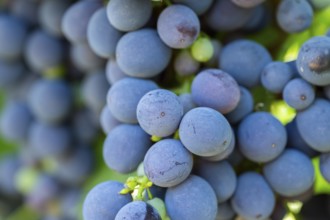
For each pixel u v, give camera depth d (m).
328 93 0.25
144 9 0.25
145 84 0.25
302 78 0.25
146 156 0.24
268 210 0.26
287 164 0.25
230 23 0.27
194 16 0.25
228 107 0.25
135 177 0.24
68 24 0.28
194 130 0.23
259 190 0.26
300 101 0.25
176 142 0.24
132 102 0.25
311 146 0.25
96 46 0.26
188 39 0.25
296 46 0.28
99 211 0.24
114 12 0.25
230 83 0.25
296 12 0.27
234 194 0.26
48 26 0.33
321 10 0.27
